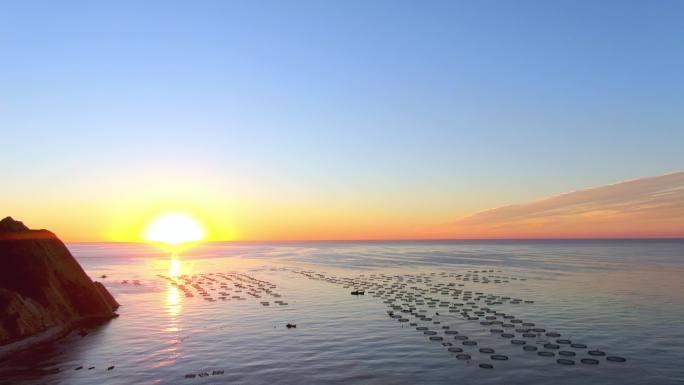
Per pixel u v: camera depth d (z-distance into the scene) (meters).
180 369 49.50
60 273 80.56
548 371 47.31
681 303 85.25
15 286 72.56
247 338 63.06
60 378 46.94
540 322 69.94
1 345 57.00
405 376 46.34
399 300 94.25
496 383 44.09
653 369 47.75
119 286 126.00
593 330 64.50
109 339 63.28
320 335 64.31
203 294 108.56
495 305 85.31
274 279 140.75
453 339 60.84
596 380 44.66
